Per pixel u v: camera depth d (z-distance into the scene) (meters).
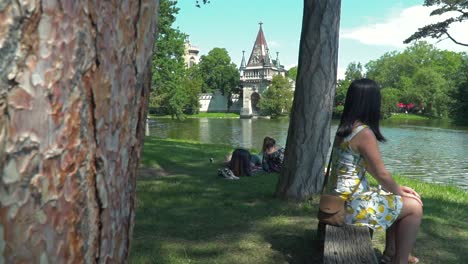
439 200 7.25
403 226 3.16
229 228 4.84
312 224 4.98
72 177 0.99
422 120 91.56
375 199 3.17
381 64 122.06
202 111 122.19
